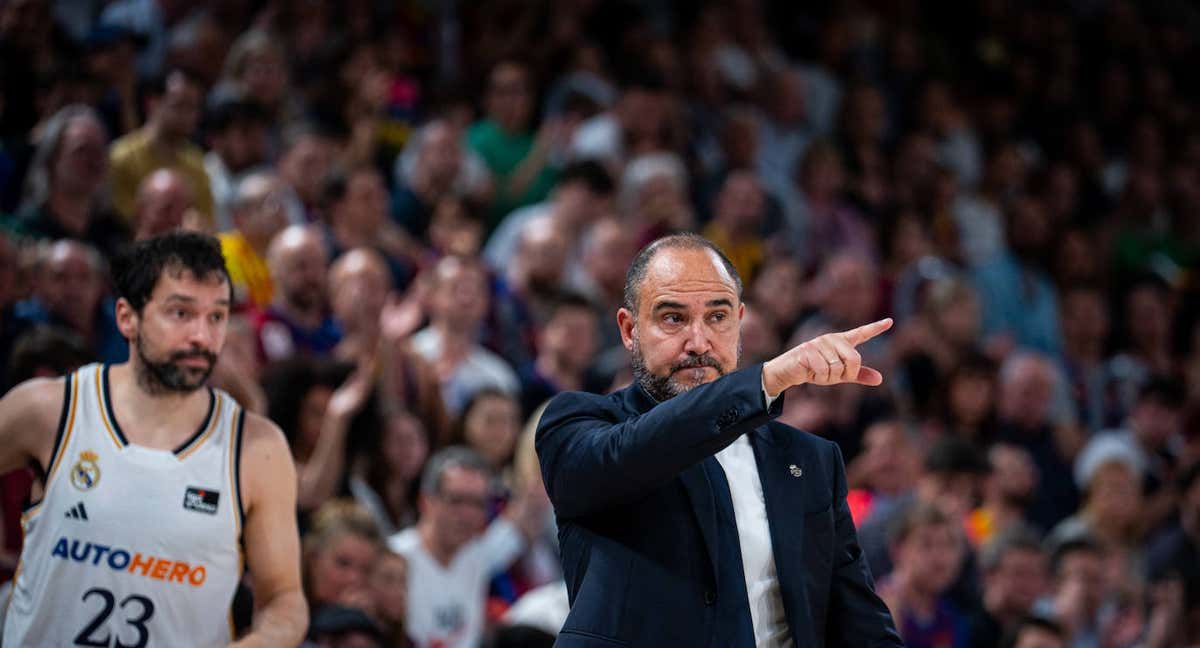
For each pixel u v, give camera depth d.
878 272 34.06
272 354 21.75
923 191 37.19
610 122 32.84
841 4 41.28
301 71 30.80
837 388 26.30
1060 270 37.88
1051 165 43.12
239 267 22.69
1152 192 42.47
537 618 19.94
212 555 12.05
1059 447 29.73
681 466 9.18
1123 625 24.59
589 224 29.30
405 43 33.78
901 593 21.48
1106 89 46.66
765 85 37.00
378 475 20.47
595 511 9.83
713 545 9.82
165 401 12.25
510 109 32.19
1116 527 27.33
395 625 18.00
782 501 10.26
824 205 34.56
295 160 26.78
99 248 22.64
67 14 29.81
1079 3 49.62
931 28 45.19
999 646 21.64
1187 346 37.66
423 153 28.89
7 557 15.46
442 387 23.41
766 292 29.28
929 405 29.50
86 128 21.95
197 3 31.03
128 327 12.26
